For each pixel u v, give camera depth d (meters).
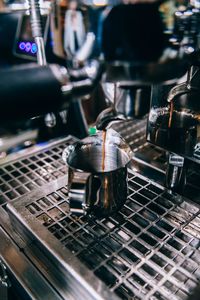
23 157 1.36
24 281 0.83
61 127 1.66
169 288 0.74
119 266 0.80
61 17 0.55
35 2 0.72
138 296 0.71
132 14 0.50
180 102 0.89
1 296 1.00
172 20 0.52
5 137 1.48
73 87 0.55
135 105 0.68
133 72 0.56
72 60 0.57
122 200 0.89
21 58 1.35
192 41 0.58
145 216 0.97
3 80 0.48
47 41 1.08
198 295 0.67
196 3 0.55
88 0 0.51
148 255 0.82
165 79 0.58
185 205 0.99
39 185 1.18
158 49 0.52
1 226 1.02
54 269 0.83
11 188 1.16
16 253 0.91
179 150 0.96
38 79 0.51
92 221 0.94
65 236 0.88
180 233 0.91
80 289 0.74
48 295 0.79
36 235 0.88
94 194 0.80
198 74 0.83
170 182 1.04
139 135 1.46
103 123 0.85
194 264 0.79
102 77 0.59
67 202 1.02
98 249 0.85
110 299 0.69
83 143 0.94
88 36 0.53
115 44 0.52
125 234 0.90
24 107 0.51
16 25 1.33
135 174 1.15
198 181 1.15
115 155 0.95
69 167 0.82
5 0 1.35
